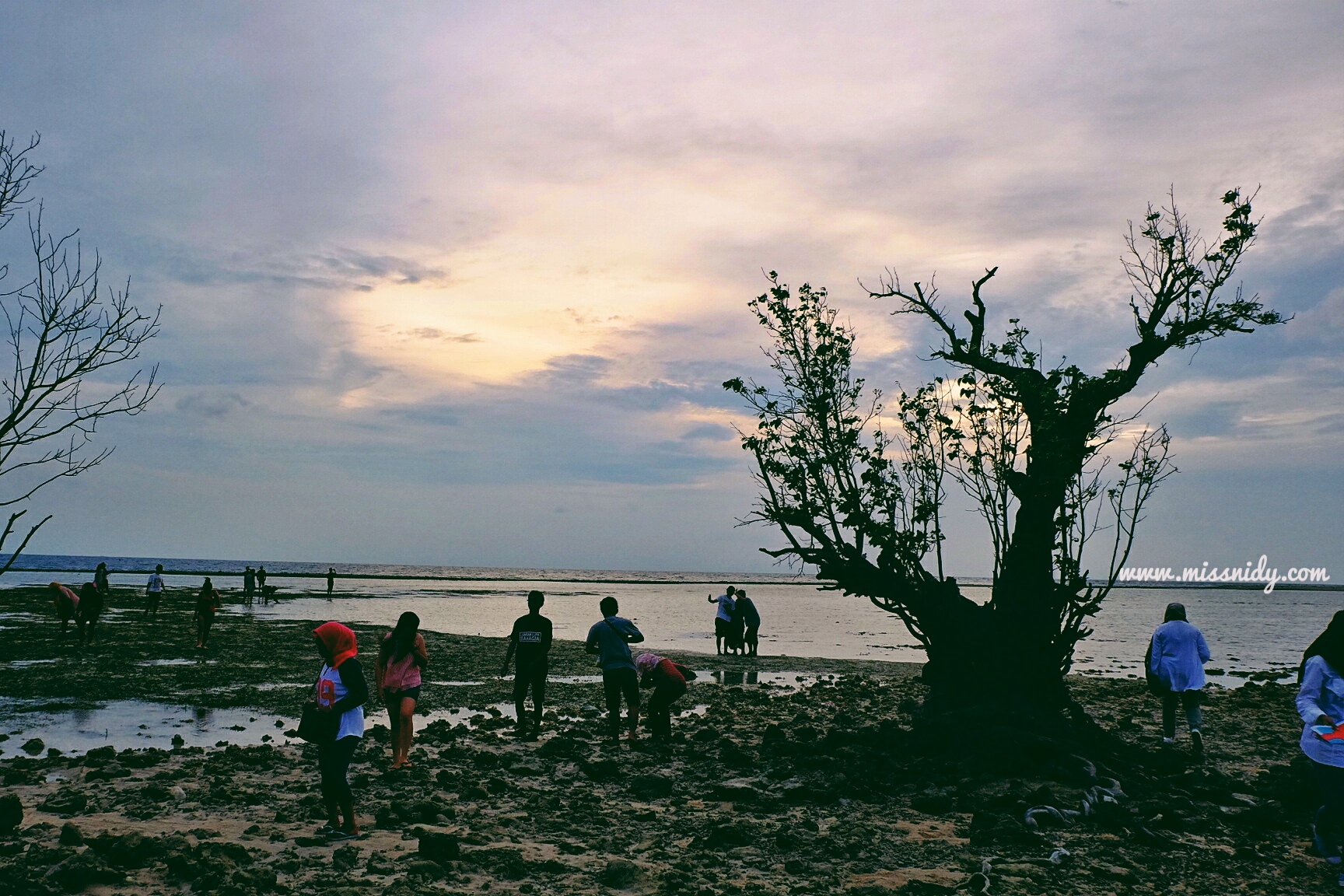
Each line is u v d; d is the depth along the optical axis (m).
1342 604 116.06
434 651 26.59
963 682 11.18
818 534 11.69
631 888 6.36
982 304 11.73
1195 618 65.75
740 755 10.98
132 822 7.76
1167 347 10.72
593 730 13.95
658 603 72.88
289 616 42.88
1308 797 8.84
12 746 11.98
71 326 5.70
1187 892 6.42
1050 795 8.62
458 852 6.83
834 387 11.95
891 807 8.92
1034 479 11.04
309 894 5.97
